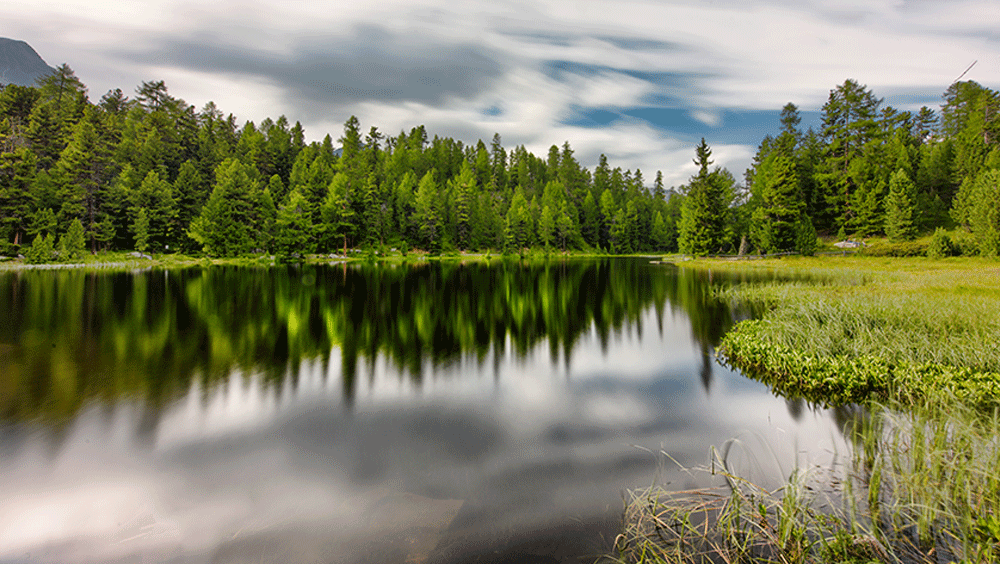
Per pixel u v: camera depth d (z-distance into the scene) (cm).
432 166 12319
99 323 1653
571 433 725
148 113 9231
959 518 429
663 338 1488
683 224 6925
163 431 727
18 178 5022
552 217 10006
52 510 504
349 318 1817
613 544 423
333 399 888
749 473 575
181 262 5703
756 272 4038
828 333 1173
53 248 4994
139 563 413
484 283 3403
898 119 7375
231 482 566
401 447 669
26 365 1111
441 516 482
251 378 1020
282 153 9969
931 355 986
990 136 6225
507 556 407
